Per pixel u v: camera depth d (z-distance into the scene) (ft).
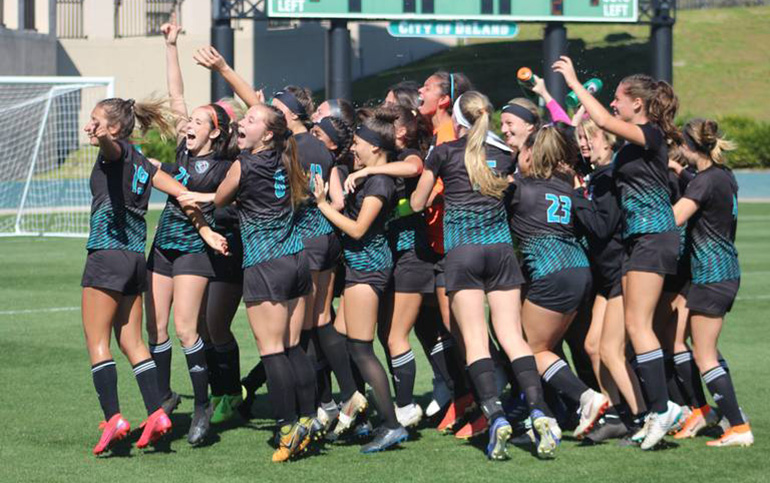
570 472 60.44
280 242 63.10
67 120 324.80
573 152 66.59
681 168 71.36
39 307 124.67
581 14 295.28
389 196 64.80
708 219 65.62
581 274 65.05
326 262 69.00
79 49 397.80
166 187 64.39
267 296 62.59
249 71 403.13
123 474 60.03
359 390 73.10
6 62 351.46
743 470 60.54
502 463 62.69
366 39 434.71
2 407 76.23
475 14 290.15
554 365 65.36
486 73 424.46
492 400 62.23
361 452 65.67
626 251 65.10
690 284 67.67
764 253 181.57
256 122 62.08
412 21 289.53
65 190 298.15
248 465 62.44
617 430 67.82
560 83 296.30
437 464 62.64
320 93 413.39
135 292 64.28
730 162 385.09
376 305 65.98
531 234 65.21
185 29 401.90
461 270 63.67
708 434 70.08
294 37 410.31
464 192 63.82
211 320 71.15
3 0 369.91
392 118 66.64
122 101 64.08
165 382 70.74
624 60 425.69
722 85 448.24
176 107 73.41
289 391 63.10
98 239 63.31
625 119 65.21
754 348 99.45
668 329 71.05
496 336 65.05
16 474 59.67
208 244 66.49
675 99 64.75
